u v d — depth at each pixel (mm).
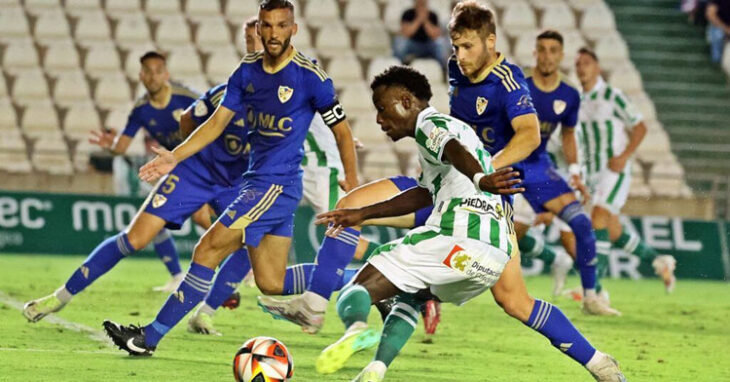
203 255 16125
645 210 38406
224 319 21156
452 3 46719
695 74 47281
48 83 41594
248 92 16156
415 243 12625
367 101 42000
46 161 34938
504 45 46375
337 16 46281
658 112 45750
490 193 12531
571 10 48625
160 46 43719
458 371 16281
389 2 47062
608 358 13594
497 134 15336
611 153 28281
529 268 35844
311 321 17062
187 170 17859
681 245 36219
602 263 26359
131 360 15875
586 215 22969
